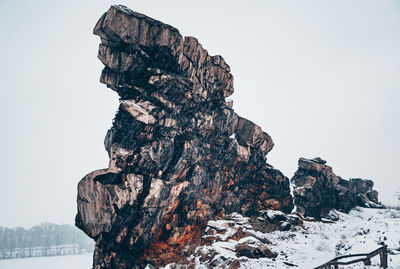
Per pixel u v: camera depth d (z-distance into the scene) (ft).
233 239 94.22
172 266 81.87
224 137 118.52
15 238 501.15
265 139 137.28
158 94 93.40
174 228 94.84
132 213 86.43
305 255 91.20
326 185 171.73
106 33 84.94
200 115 106.83
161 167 92.94
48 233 531.91
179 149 99.04
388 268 60.54
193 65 100.83
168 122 93.66
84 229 82.74
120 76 92.73
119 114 91.50
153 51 90.84
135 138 89.15
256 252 88.63
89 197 81.92
